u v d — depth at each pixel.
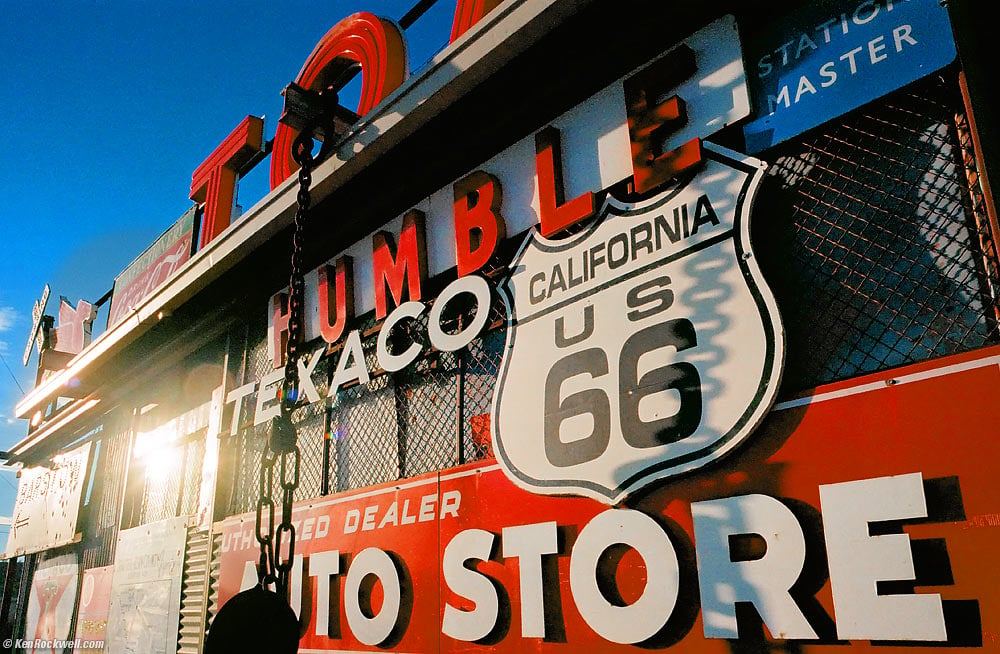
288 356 2.51
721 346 2.48
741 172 2.60
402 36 4.17
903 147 2.36
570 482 2.79
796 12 2.66
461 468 3.29
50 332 9.38
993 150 2.11
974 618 1.80
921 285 2.23
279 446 2.33
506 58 3.18
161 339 6.18
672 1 2.86
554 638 2.72
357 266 4.38
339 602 3.70
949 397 1.96
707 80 2.81
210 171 6.04
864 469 2.07
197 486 5.64
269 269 5.08
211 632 1.92
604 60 3.14
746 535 2.28
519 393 3.12
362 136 3.81
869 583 1.98
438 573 3.24
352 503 3.81
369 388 4.09
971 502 1.86
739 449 2.36
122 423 7.39
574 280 3.06
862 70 2.43
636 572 2.52
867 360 2.27
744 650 2.21
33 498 9.16
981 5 2.31
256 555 4.39
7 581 9.25
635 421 2.65
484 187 3.57
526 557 2.87
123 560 6.23
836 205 2.47
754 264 2.46
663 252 2.76
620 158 3.06
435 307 3.61
